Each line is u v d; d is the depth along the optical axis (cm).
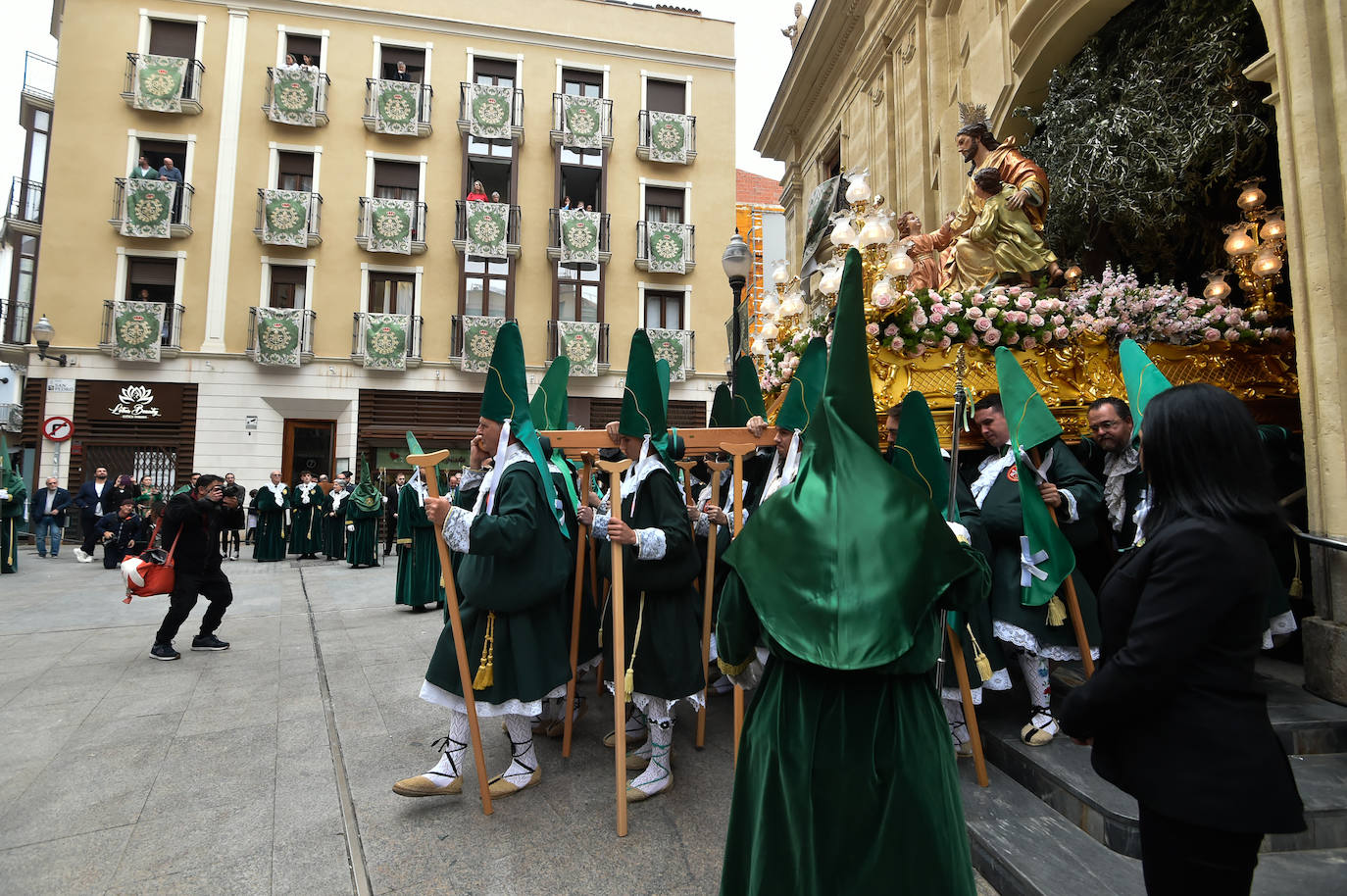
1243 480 155
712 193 2052
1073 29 615
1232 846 146
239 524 650
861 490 180
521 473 315
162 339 1702
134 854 281
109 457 1692
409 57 1916
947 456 456
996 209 541
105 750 390
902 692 177
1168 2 545
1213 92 498
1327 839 265
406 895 251
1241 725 145
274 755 383
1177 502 160
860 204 536
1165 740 150
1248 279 491
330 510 1480
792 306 626
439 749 391
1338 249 366
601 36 2009
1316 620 366
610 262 1975
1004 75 700
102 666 571
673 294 2036
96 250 1705
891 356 485
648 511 341
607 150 1975
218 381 1736
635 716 421
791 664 183
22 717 446
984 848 268
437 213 1881
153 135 1742
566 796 331
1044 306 461
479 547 290
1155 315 469
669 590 337
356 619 779
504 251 1870
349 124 1842
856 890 161
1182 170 509
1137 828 255
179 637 677
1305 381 377
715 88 2078
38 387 1677
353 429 1795
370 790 338
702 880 260
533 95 1961
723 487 509
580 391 1941
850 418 188
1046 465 352
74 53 1722
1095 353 473
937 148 867
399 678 535
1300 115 379
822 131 1255
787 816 171
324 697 488
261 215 1778
